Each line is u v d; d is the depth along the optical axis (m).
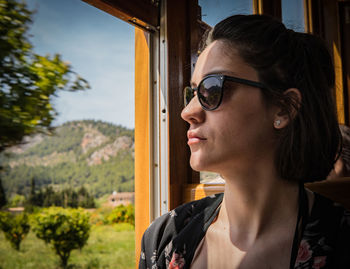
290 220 0.49
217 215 0.57
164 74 1.23
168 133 1.20
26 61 2.03
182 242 0.57
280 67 0.48
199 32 1.42
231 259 0.49
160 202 1.21
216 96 0.46
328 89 0.54
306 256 0.46
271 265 0.46
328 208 0.50
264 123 0.47
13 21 1.88
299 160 0.48
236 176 0.48
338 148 0.57
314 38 0.55
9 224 5.37
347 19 2.88
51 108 2.21
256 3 1.82
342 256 0.46
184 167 1.27
